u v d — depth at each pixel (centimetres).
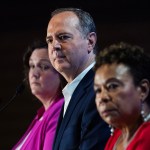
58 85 752
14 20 1642
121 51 474
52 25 637
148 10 1570
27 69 786
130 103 464
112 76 464
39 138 704
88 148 557
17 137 1588
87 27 642
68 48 627
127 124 473
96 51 650
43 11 1633
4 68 1633
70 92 637
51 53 638
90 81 619
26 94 1576
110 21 1586
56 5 1622
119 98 462
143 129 464
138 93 468
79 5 1603
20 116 1585
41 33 1631
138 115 470
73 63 631
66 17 636
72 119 600
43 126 707
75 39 631
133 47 478
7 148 1591
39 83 751
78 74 638
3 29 1652
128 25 1577
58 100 739
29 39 1631
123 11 1584
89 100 589
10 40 1642
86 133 569
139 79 469
